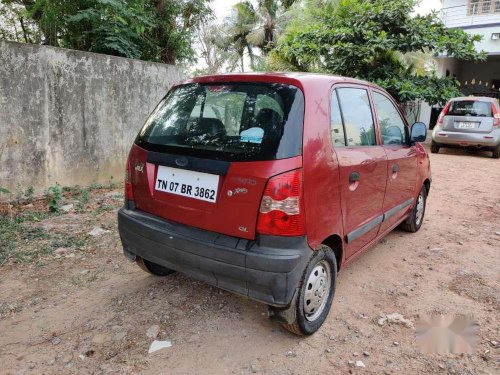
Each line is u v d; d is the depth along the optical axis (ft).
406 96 37.70
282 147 7.89
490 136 35.06
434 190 23.93
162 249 9.01
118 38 23.16
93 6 23.43
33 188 18.49
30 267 12.29
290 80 8.73
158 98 23.54
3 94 16.94
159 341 8.96
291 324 8.67
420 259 13.83
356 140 10.58
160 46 29.66
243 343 8.99
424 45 36.11
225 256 8.02
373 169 10.91
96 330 9.30
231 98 9.00
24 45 17.31
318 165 8.45
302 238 8.07
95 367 8.14
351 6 38.58
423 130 13.79
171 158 8.96
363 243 11.32
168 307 10.30
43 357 8.38
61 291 11.01
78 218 16.61
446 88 38.34
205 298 10.77
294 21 49.47
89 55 19.76
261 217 7.79
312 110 8.61
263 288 7.91
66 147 19.56
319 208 8.49
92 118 20.43
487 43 57.36
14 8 24.30
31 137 18.12
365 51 36.35
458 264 13.44
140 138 10.07
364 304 10.79
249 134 8.29
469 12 61.62
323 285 9.36
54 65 18.47
